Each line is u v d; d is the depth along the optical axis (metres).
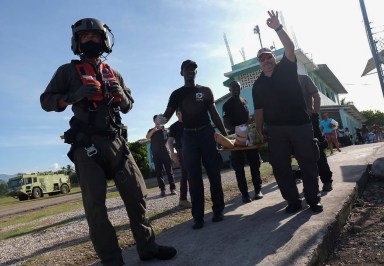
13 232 8.11
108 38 3.21
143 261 3.37
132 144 29.78
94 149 2.85
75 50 3.16
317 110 5.42
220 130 5.08
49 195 34.97
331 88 37.16
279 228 3.71
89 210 2.85
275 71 4.34
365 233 3.85
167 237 4.15
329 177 5.29
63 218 9.16
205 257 3.25
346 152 11.05
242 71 23.83
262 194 6.19
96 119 2.94
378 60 9.73
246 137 5.32
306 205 4.67
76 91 2.83
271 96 4.33
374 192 5.59
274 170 4.42
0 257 5.29
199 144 4.61
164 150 9.34
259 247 3.26
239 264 2.96
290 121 4.26
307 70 26.12
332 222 3.71
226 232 3.94
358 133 27.59
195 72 4.73
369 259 3.21
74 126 2.94
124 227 5.75
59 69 3.02
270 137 4.41
